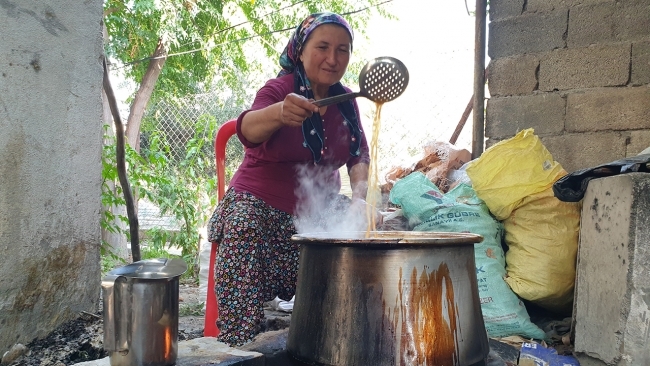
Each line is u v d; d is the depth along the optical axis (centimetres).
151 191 539
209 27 1045
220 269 192
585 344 206
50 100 232
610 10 298
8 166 212
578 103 309
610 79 299
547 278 232
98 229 267
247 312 188
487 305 233
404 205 266
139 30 946
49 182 233
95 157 263
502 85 338
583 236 216
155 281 123
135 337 121
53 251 236
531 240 240
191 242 539
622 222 187
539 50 324
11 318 214
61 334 237
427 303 130
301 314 143
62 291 243
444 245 133
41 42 227
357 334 130
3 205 210
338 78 206
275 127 178
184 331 274
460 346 133
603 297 197
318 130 209
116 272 125
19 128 216
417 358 128
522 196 241
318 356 135
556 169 244
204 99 827
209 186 575
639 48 290
